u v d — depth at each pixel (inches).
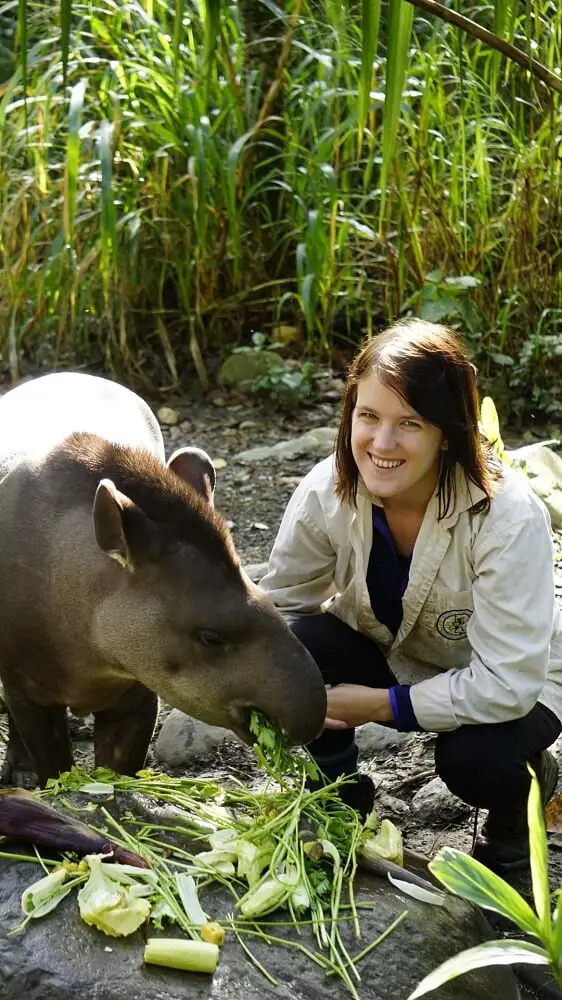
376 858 114.3
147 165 272.4
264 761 121.1
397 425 119.2
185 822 115.1
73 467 137.3
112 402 162.6
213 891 107.3
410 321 123.5
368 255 276.1
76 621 132.1
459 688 125.1
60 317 269.1
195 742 163.6
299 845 111.3
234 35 265.0
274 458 244.5
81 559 131.3
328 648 137.2
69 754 148.2
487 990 106.7
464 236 263.7
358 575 130.1
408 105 262.4
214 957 97.0
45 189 261.9
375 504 127.1
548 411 251.3
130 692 143.0
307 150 275.0
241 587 125.3
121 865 105.9
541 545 124.2
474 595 125.6
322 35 278.2
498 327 263.9
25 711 143.9
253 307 287.0
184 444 252.8
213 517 128.1
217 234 271.1
